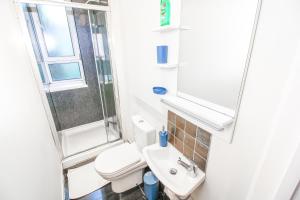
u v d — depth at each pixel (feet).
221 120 2.69
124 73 6.91
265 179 2.24
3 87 2.80
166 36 3.89
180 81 3.82
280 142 1.94
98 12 6.18
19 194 2.44
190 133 3.84
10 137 2.61
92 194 5.65
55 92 7.72
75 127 8.75
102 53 6.89
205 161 3.61
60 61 7.58
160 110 4.80
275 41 1.94
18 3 4.51
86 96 8.61
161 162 4.41
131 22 5.30
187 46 3.37
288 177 1.92
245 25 2.21
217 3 2.55
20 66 4.07
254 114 2.37
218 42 2.68
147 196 5.27
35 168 3.42
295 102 1.73
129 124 7.69
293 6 1.71
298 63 1.68
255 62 2.20
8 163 2.33
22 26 4.72
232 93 2.63
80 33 7.55
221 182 3.33
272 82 2.06
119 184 5.40
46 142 4.98
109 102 7.79
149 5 4.17
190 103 3.58
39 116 4.89
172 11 3.52
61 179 5.88
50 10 6.57
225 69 2.66
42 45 6.89
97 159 5.23
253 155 2.53
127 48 6.07
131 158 5.29
